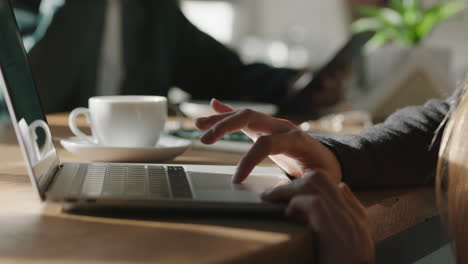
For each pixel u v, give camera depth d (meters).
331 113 1.47
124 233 0.46
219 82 2.38
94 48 2.31
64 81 2.27
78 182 0.58
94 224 0.49
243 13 5.42
